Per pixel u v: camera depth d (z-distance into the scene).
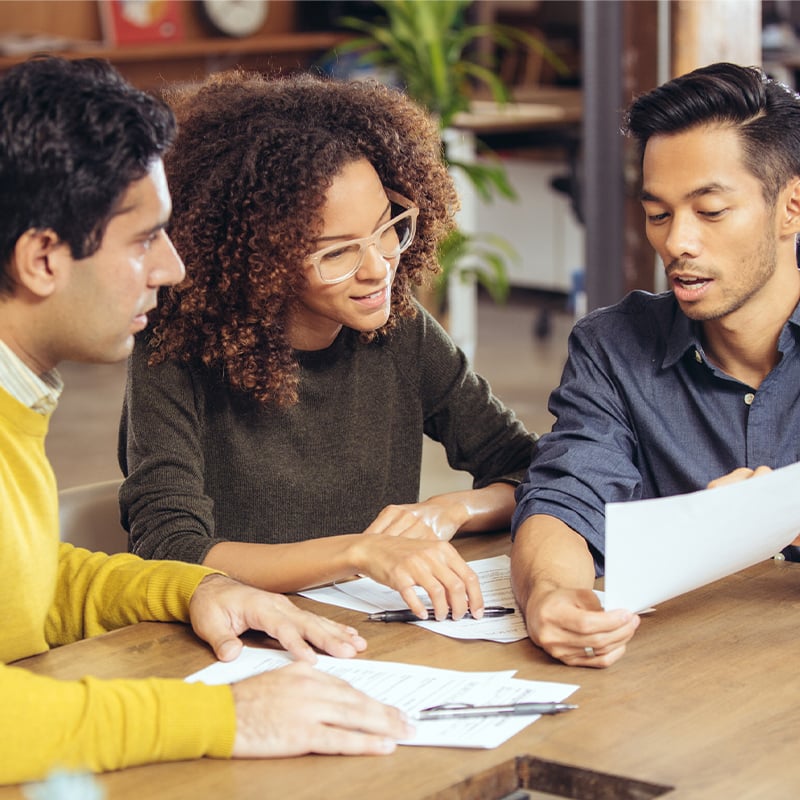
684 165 1.70
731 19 3.73
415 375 2.18
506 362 6.64
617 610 1.46
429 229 2.03
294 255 1.82
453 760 1.28
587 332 2.03
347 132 1.88
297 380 1.97
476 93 7.70
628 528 1.42
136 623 1.65
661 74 3.69
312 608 1.68
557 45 8.59
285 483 2.05
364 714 1.32
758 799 1.19
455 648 1.55
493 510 2.01
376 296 1.88
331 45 8.09
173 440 1.96
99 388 6.41
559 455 1.90
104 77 1.39
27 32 7.46
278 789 1.23
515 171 8.21
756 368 1.92
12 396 1.47
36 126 1.33
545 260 8.21
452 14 5.75
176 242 1.88
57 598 1.71
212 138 1.89
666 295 2.01
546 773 1.27
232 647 1.52
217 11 7.78
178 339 1.95
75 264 1.38
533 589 1.61
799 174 1.73
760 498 1.50
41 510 1.55
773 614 1.61
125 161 1.36
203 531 1.89
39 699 1.27
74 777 1.09
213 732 1.29
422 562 1.66
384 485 2.15
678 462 1.96
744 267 1.74
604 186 3.86
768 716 1.35
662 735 1.31
